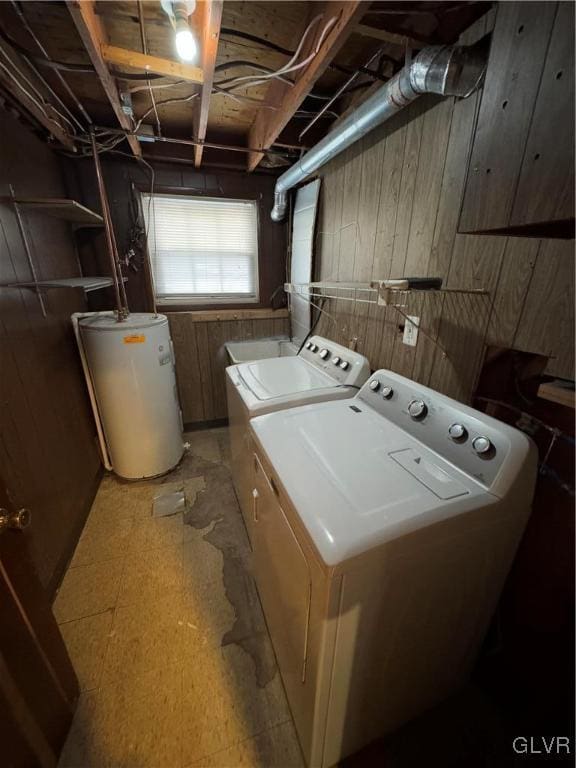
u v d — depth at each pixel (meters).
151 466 2.37
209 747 1.05
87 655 1.29
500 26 0.69
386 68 1.49
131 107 1.63
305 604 0.83
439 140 1.26
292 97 1.48
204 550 1.79
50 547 1.54
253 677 1.23
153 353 2.18
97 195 2.48
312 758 0.95
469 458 0.99
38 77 1.60
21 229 1.66
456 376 1.29
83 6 0.98
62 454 1.80
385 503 0.84
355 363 1.74
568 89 0.58
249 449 1.40
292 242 2.90
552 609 1.03
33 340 1.66
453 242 1.24
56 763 0.99
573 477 0.97
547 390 0.82
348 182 1.94
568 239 0.86
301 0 1.21
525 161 0.66
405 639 0.89
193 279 2.98
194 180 2.70
